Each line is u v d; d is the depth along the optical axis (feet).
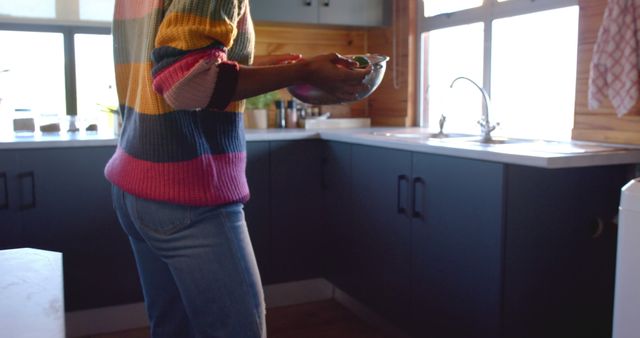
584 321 6.77
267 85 2.84
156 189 3.05
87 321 8.60
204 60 2.62
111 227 8.52
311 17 10.38
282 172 9.46
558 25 8.04
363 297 8.80
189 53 2.66
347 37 11.96
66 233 8.28
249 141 9.12
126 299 8.73
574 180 6.43
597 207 6.64
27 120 9.20
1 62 9.50
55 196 8.18
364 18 10.89
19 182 7.97
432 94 10.78
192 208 3.08
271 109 11.31
